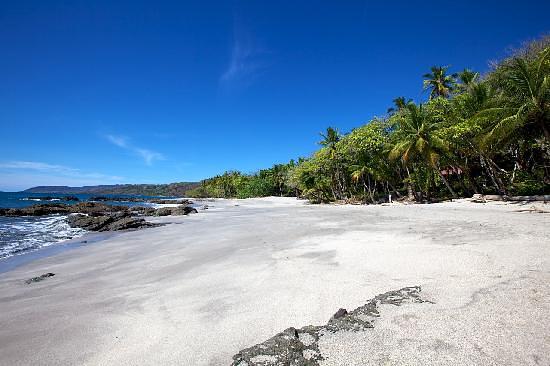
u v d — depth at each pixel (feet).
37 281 29.22
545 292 16.81
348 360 11.95
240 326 16.76
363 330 14.10
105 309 20.92
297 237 45.19
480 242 31.78
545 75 63.93
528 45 88.43
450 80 142.82
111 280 28.30
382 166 130.72
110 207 140.46
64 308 21.61
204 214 111.14
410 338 13.14
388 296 17.84
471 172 114.21
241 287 23.34
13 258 41.32
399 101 143.33
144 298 22.62
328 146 160.97
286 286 22.65
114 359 14.37
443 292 17.95
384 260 27.30
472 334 13.07
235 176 414.00
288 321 16.97
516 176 96.37
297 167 226.17
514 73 68.03
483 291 17.56
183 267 31.37
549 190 85.92
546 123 67.51
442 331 13.47
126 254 40.70
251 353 12.91
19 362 14.69
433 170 117.19
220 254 36.55
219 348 14.67
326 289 21.29
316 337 13.85
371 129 125.90
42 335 17.43
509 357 11.42
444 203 91.20
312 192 184.55
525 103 65.41
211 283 24.97
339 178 166.20
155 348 15.11
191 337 15.96
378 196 147.54
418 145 100.89
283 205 162.20
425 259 26.35
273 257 32.60
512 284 18.33
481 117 73.56
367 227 50.85
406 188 137.90
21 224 84.58
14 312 21.34
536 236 33.32
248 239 46.62
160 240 51.83
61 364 14.33
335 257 30.19
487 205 75.41
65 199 283.59
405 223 52.90
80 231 69.62
